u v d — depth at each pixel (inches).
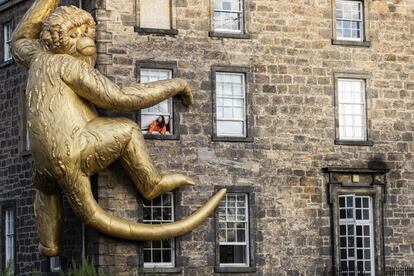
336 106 2230.6
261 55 2187.5
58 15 1994.3
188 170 2118.6
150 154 2095.2
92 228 2030.0
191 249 2106.3
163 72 2126.0
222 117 2159.2
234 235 2146.9
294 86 2204.7
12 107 2352.4
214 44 2155.5
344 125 2246.6
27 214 2278.5
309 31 2225.6
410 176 2278.5
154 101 2028.8
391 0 2299.5
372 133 2256.4
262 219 2160.4
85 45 1996.8
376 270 2230.6
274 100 2188.7
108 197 2041.1
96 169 1987.0
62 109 1958.7
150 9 2123.5
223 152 2145.7
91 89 1964.8
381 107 2272.4
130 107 2000.5
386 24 2292.1
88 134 1963.6
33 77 1980.8
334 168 2201.0
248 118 2166.6
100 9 2084.2
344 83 2252.7
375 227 2236.7
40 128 1957.4
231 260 2142.0
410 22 2310.5
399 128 2281.0
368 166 2245.3
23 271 2285.9
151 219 2092.8
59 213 2070.6
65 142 1950.1
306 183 2194.9
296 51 2213.3
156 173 2038.6
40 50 2025.1
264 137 2175.2
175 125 2116.1
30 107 1972.2
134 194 2062.0
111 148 1975.9
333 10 2245.3
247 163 2160.4
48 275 2191.2
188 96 2107.5
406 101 2292.1
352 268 2222.0
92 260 1897.1
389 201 2255.2
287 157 2187.5
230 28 2181.3
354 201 2236.7
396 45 2294.5
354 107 2256.4
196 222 2075.5
